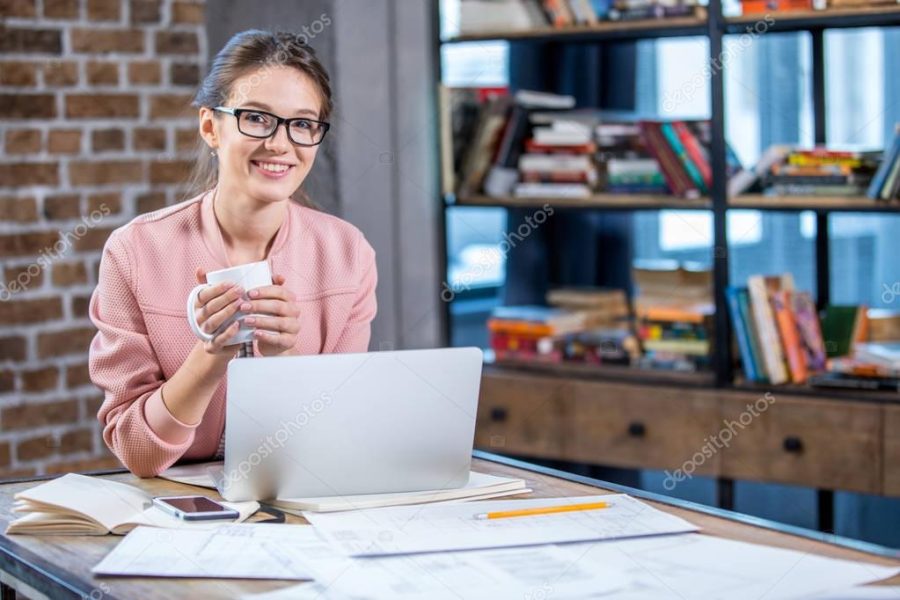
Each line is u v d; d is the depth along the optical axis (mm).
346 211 3473
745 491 3514
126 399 1884
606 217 3811
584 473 3771
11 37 3215
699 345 3316
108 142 3385
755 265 3535
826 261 3338
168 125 3482
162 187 3482
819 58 3299
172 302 1957
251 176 1887
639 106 3721
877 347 3100
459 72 3838
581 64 3797
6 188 3236
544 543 1470
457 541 1474
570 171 3479
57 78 3293
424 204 3660
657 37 3395
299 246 2066
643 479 3740
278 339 1736
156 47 3447
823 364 3174
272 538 1485
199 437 1962
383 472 1674
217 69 1927
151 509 1609
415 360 1644
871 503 3293
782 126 3445
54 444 3344
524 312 3615
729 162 3211
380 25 3537
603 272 3832
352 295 2094
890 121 3344
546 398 3439
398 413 1653
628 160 3408
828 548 1459
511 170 3562
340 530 1520
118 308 1938
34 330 3299
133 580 1348
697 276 3346
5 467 3273
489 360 3627
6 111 3221
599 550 1444
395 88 3594
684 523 1553
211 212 1999
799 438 3051
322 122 1904
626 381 3326
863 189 3059
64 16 3291
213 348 1723
